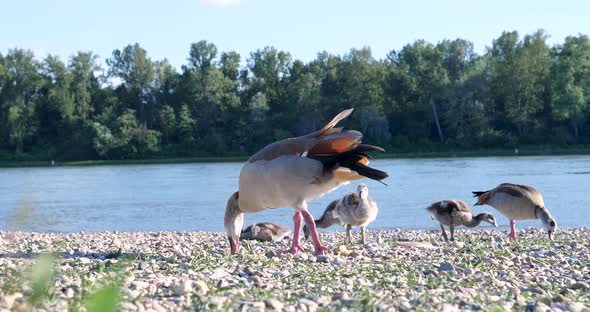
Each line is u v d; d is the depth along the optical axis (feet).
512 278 29.91
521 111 309.83
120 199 128.88
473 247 44.60
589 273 32.76
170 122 341.00
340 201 52.60
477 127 306.55
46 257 10.02
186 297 21.39
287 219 88.33
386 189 132.57
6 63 337.31
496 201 55.47
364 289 25.04
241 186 36.81
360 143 34.04
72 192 148.77
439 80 326.85
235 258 36.35
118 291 8.20
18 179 206.59
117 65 366.84
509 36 326.85
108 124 330.95
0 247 42.83
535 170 180.34
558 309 21.22
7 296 18.03
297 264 33.58
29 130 331.16
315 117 339.77
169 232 73.82
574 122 303.07
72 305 18.67
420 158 278.87
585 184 132.77
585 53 316.19
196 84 346.54
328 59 376.68
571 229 70.28
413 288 26.25
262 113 333.42
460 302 21.59
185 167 266.98
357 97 341.62
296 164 34.24
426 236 62.95
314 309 20.01
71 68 350.64
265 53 379.96
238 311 18.60
